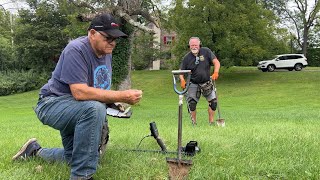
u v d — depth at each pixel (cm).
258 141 472
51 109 301
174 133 575
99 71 319
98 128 290
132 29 1884
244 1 3173
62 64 307
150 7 2175
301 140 478
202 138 506
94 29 304
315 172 326
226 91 2934
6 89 3816
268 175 320
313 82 3036
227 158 374
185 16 3138
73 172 293
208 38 3119
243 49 3122
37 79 4034
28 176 321
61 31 3878
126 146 459
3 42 4359
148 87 3347
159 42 4556
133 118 1188
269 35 3325
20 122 1167
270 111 1523
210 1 3023
